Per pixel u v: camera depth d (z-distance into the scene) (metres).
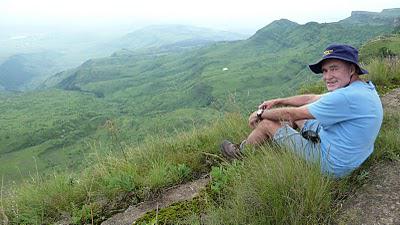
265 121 2.25
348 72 1.92
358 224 1.61
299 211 1.61
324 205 1.67
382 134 2.37
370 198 1.78
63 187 2.46
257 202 1.70
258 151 2.18
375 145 2.22
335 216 1.67
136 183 2.37
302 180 1.69
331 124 1.90
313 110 1.93
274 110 2.20
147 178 2.39
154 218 1.99
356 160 1.88
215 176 2.23
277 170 1.75
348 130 1.85
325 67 1.96
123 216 2.12
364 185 1.89
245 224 1.64
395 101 3.40
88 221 2.14
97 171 2.64
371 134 1.84
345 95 1.83
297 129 2.42
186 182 2.40
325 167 1.90
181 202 2.11
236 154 2.39
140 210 2.15
